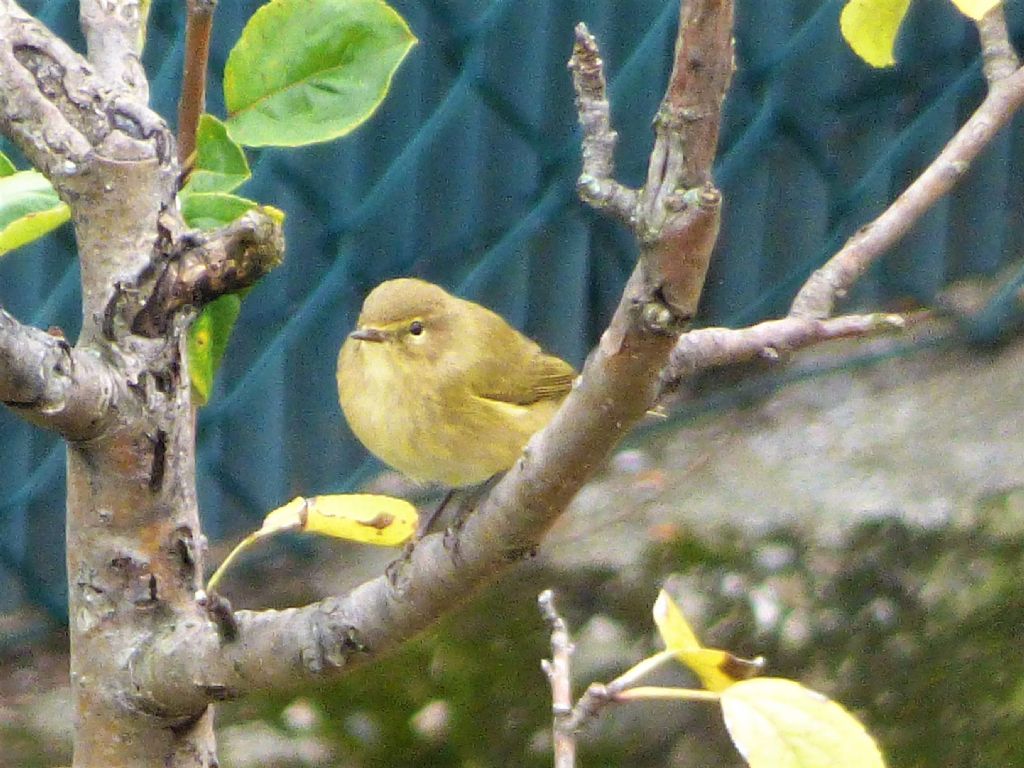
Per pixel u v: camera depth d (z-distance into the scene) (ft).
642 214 8.76
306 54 13.25
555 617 11.66
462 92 34.76
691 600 36.65
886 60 13.89
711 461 43.06
